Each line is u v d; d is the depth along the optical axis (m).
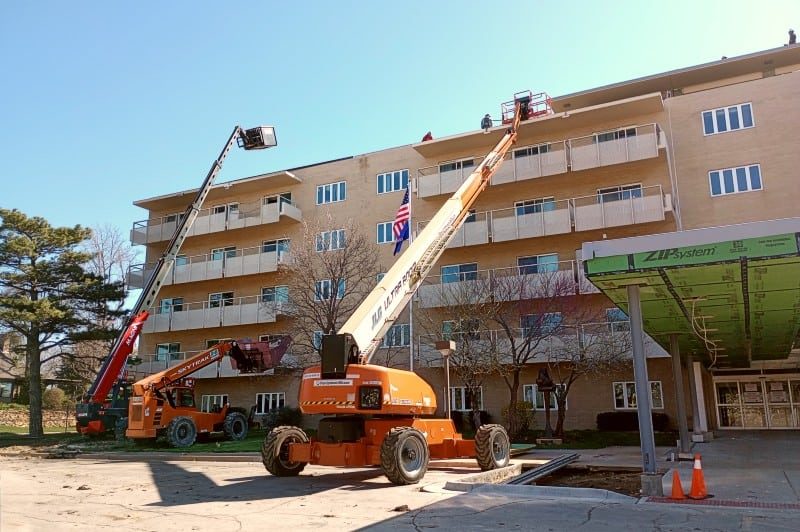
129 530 8.05
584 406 29.00
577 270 28.59
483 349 25.42
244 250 40.66
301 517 8.86
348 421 12.92
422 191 33.84
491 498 10.50
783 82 28.91
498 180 32.00
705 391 28.56
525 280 27.55
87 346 44.12
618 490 11.73
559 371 26.83
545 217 30.53
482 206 33.50
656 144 29.02
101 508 9.88
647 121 31.09
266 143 27.36
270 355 26.98
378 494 11.05
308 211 39.16
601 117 31.34
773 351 22.66
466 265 33.00
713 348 20.98
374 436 13.01
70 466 17.95
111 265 48.06
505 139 22.08
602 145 30.06
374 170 37.78
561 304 26.77
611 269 10.52
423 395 13.85
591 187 31.33
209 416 26.22
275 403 36.97
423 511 9.26
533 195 32.56
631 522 8.20
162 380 24.73
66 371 37.91
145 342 41.84
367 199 37.47
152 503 10.37
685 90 34.94
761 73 33.75
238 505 10.02
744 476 12.41
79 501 10.69
